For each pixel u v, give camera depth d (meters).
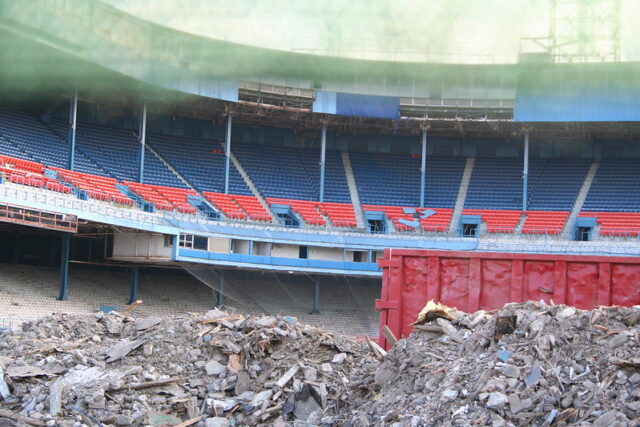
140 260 42.22
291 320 19.06
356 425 13.80
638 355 12.64
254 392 16.75
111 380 16.52
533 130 55.47
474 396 12.78
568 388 12.55
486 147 59.84
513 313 14.59
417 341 15.68
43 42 39.97
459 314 16.58
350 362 17.61
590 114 51.62
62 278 38.50
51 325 19.27
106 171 46.41
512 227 50.91
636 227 49.56
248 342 17.94
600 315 13.90
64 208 36.00
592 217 51.06
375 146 59.69
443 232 51.09
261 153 56.56
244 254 44.75
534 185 56.09
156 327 18.86
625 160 57.31
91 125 50.41
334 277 48.91
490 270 18.52
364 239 48.25
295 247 47.47
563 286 17.94
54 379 16.81
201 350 17.89
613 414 11.56
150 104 51.41
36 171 40.09
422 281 19.00
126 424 15.25
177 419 15.75
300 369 17.14
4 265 40.94
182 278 47.47
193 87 48.00
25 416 15.28
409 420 12.93
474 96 54.47
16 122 45.50
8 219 33.16
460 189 56.25
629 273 17.53
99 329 19.27
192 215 45.12
